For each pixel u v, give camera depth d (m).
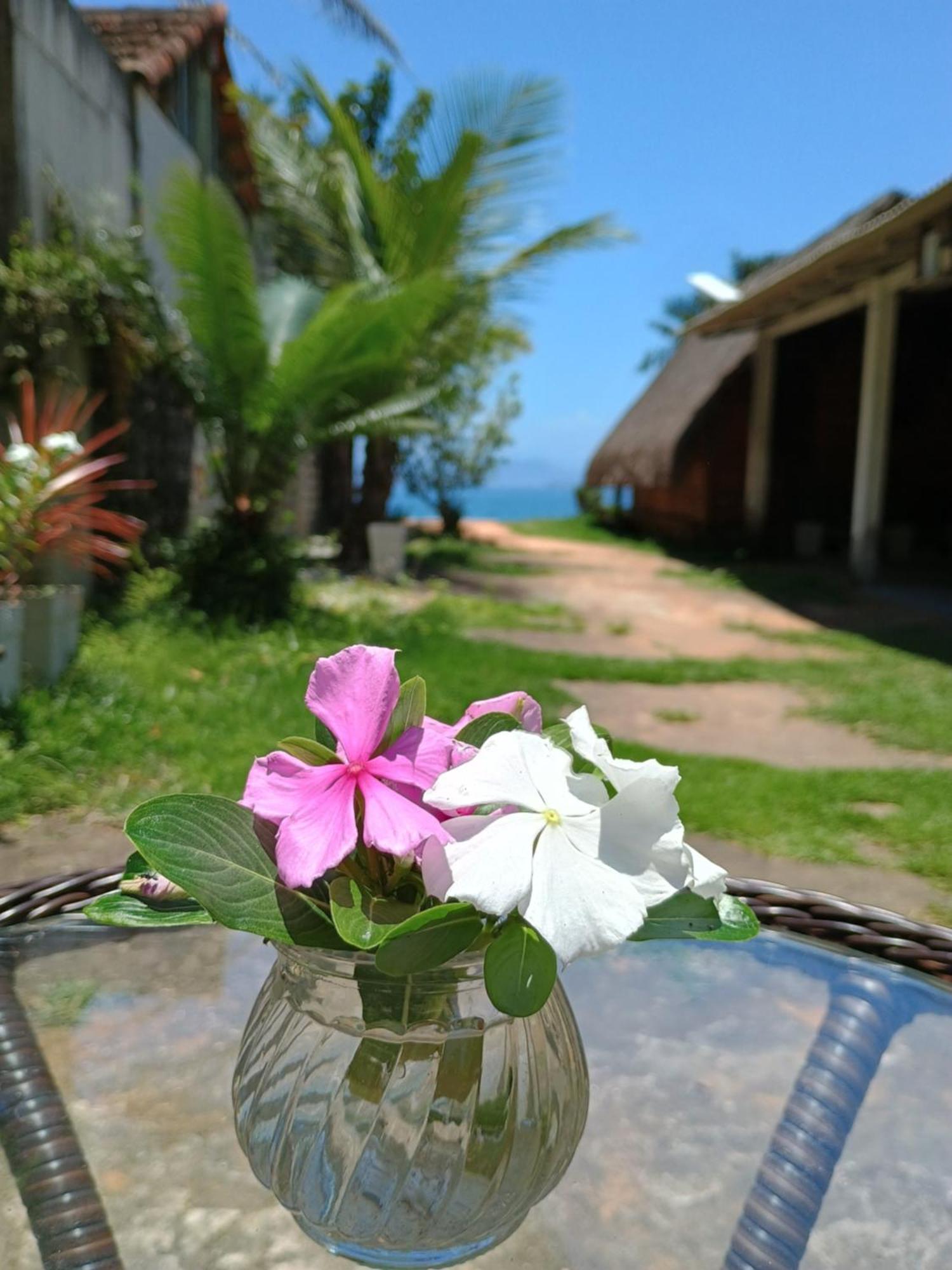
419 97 16.58
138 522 6.07
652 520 22.53
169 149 10.46
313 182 13.67
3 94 6.39
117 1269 0.95
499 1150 0.82
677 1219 1.02
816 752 5.80
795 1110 1.18
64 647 5.38
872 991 1.44
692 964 1.52
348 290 8.55
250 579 8.22
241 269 7.89
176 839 0.75
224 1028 1.31
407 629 8.30
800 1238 1.00
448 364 13.61
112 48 10.17
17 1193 1.03
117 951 1.50
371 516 14.29
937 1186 1.08
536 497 177.12
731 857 3.94
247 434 8.55
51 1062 1.22
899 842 4.18
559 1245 0.99
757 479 17.09
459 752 0.80
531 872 0.68
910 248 10.48
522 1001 0.68
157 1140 1.10
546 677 7.08
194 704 5.23
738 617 11.07
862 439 13.09
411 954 0.69
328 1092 0.82
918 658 8.59
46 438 5.33
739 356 16.97
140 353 7.91
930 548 17.91
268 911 0.75
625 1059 1.28
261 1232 1.00
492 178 13.02
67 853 3.44
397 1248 0.85
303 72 13.16
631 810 0.71
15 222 6.52
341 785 0.75
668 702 6.84
